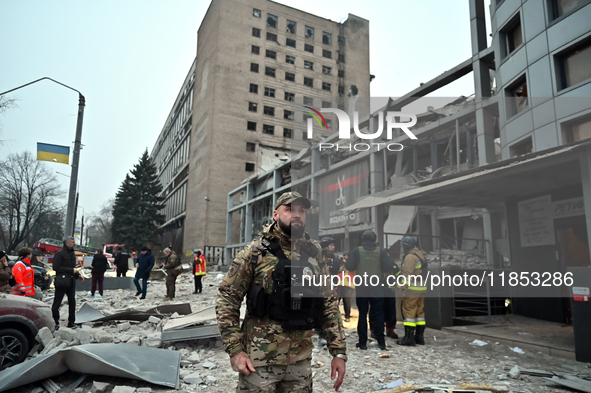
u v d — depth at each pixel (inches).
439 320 292.4
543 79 402.0
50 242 1116.5
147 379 151.5
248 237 1414.9
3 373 151.2
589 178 198.2
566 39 384.5
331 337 81.0
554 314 300.4
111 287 597.3
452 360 196.9
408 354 209.3
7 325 185.3
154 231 2193.7
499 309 326.3
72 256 276.5
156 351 180.5
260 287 74.4
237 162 1953.7
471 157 440.5
